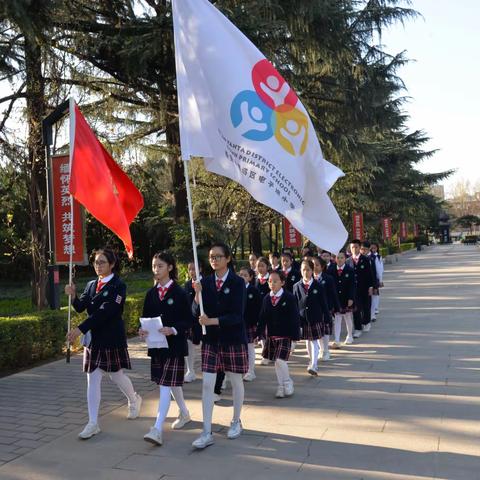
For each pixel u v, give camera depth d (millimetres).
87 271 30141
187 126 5566
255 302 7531
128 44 11086
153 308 5266
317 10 12969
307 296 7711
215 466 4516
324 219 5988
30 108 11930
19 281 26109
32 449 4980
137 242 31109
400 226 52250
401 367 7988
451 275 26125
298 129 5949
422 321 12406
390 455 4645
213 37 5793
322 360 8672
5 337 8148
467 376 7305
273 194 5746
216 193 17438
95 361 5355
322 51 14492
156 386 7246
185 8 5832
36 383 7469
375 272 11602
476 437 5016
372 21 17750
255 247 25297
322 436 5152
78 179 6184
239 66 5812
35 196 12461
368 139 21703
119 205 6090
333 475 4281
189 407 6285
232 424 5223
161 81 12812
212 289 5125
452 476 4199
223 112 5719
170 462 4621
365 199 26844
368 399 6363
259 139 5777
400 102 28922
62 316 9398
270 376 7766
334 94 16719
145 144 16391
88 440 5191
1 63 10688
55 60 11852
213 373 5055
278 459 4629
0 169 12242
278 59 13633
